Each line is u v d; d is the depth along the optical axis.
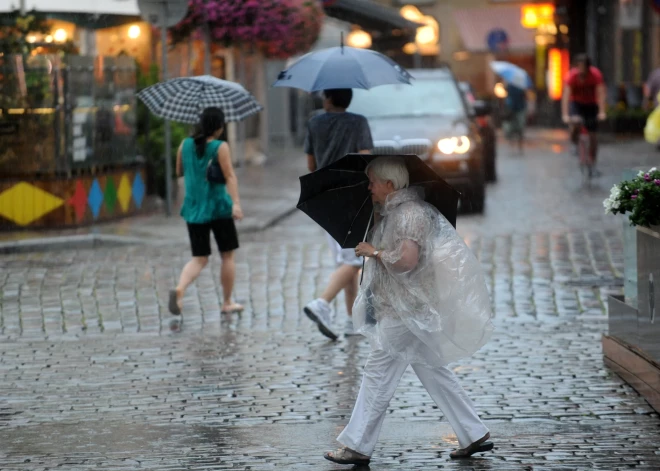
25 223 33.88
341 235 13.73
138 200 38.12
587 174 46.34
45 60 33.53
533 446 13.77
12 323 22.00
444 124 36.75
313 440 14.24
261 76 63.38
